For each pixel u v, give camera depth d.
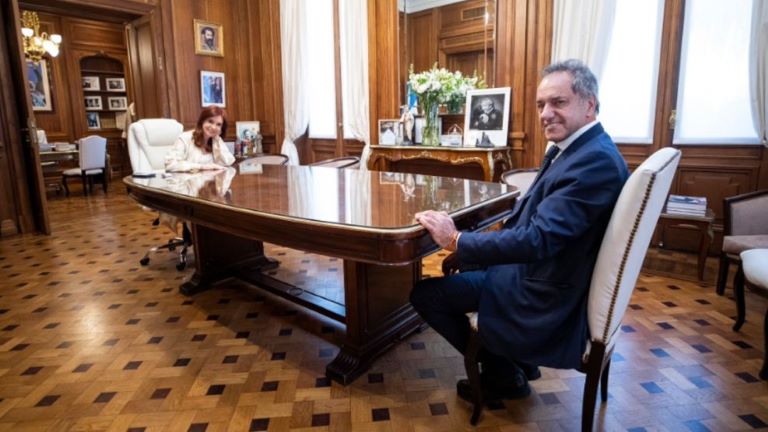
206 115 3.20
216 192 2.04
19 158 4.40
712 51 3.25
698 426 1.55
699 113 3.36
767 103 2.99
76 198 6.56
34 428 1.58
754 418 1.59
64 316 2.53
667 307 2.51
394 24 4.77
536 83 3.93
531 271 1.37
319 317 2.49
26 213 4.48
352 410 1.67
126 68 8.99
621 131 3.68
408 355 2.06
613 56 3.61
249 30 6.28
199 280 2.86
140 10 5.48
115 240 4.21
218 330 2.34
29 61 7.34
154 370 1.96
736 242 2.47
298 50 5.73
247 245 3.12
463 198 1.83
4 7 4.22
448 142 4.44
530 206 1.42
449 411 1.66
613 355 2.01
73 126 8.43
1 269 3.37
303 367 1.97
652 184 1.15
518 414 1.63
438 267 3.30
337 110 5.55
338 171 2.91
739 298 2.19
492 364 1.71
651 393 1.73
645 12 3.45
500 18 4.07
